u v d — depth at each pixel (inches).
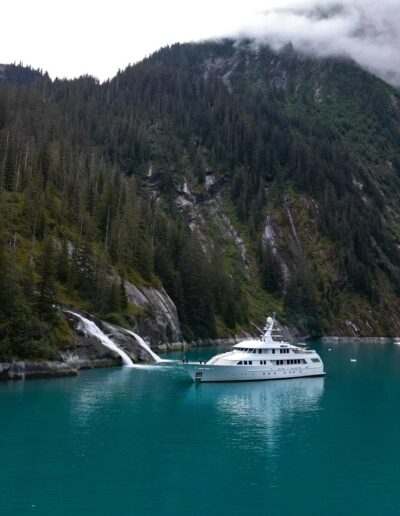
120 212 6471.5
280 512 1566.2
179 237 7003.0
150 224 7027.6
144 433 2330.2
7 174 5679.1
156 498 1641.2
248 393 3353.8
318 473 1879.9
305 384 3769.7
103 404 2849.4
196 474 1845.5
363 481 1813.5
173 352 5423.2
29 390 3115.2
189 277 6471.5
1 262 3521.2
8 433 2260.1
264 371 3841.0
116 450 2078.0
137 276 5718.5
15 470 1844.2
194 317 6387.8
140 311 5147.6
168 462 1962.4
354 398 3255.4
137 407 2819.9
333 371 4559.5
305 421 2632.9
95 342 4136.3
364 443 2251.5
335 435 2369.6
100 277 4842.5
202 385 3567.9
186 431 2388.0
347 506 1616.6
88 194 6338.6
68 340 3882.9
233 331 7135.8
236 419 2645.2
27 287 3796.8
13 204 5305.1
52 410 2667.3
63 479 1774.1
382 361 5442.9
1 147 6146.7
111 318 4682.6
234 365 3727.9
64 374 3612.2
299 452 2114.9
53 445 2118.6
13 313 3459.6
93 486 1721.2
